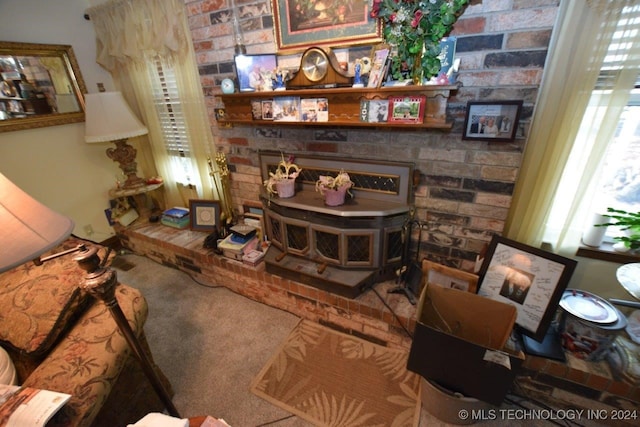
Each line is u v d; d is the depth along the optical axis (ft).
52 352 3.46
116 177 9.37
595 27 3.59
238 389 4.91
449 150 4.84
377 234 5.18
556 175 4.36
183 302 7.00
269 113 5.63
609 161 4.47
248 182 7.47
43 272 3.98
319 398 4.70
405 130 5.05
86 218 8.79
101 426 3.52
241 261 6.70
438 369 3.83
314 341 5.74
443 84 4.13
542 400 4.46
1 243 2.12
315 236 5.60
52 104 7.59
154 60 7.52
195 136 7.55
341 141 5.72
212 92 6.77
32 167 7.50
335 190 5.23
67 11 7.54
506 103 4.17
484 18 3.97
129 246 9.07
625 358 4.00
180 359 5.51
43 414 2.54
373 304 5.28
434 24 4.12
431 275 4.96
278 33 5.46
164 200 9.75
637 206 4.50
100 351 3.37
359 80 4.69
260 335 5.97
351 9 4.75
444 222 5.39
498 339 4.20
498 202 4.83
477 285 4.69
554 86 4.05
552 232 4.94
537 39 3.81
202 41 6.31
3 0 6.53
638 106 4.09
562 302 4.21
